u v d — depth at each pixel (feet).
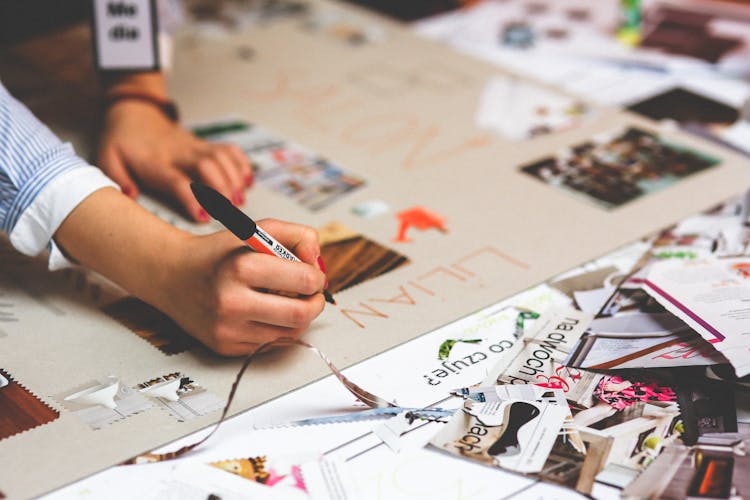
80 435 1.94
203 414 2.01
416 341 2.25
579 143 3.25
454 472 1.83
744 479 1.79
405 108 3.50
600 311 2.33
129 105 3.12
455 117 3.43
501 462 1.85
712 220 2.76
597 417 1.97
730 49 3.88
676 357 2.09
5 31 4.09
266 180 3.02
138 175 2.94
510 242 2.68
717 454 1.86
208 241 2.14
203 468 1.85
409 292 2.44
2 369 2.15
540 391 2.05
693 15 4.19
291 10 4.41
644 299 2.37
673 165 3.10
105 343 2.24
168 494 1.79
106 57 3.12
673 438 1.91
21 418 1.99
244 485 1.80
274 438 1.94
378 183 3.01
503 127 3.36
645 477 1.80
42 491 1.80
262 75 3.76
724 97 3.53
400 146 3.24
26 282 2.49
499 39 4.05
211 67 3.82
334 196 2.93
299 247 2.15
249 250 2.08
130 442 1.92
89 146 3.16
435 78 3.73
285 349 2.22
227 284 2.05
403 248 2.65
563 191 2.95
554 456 1.86
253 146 3.23
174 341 2.26
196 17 4.31
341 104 3.53
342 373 2.13
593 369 2.12
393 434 1.94
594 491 1.77
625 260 2.57
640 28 4.09
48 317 2.34
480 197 2.92
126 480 1.82
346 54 3.94
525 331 2.27
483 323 2.31
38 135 2.30
